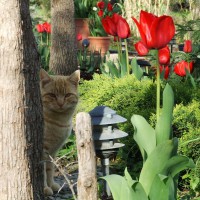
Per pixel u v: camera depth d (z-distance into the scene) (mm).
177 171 5395
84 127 5062
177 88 9969
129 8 23938
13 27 5812
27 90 5988
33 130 6105
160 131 5422
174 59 12703
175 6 24484
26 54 5957
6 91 5883
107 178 5449
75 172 9219
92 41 20750
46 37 19422
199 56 12086
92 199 5094
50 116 8133
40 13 25828
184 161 5305
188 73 10516
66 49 17156
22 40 5891
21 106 5941
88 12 21828
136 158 9102
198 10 18750
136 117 5531
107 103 10195
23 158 6012
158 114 5773
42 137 6285
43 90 8125
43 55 17875
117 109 10047
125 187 5262
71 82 8258
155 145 5445
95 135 6117
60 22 17094
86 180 5066
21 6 5867
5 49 5832
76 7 21859
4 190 6012
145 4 23953
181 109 8633
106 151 6180
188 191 8086
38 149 6207
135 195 5156
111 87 10414
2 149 5957
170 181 5203
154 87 10023
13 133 5941
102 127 6105
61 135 8250
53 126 8156
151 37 5570
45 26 17766
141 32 5625
